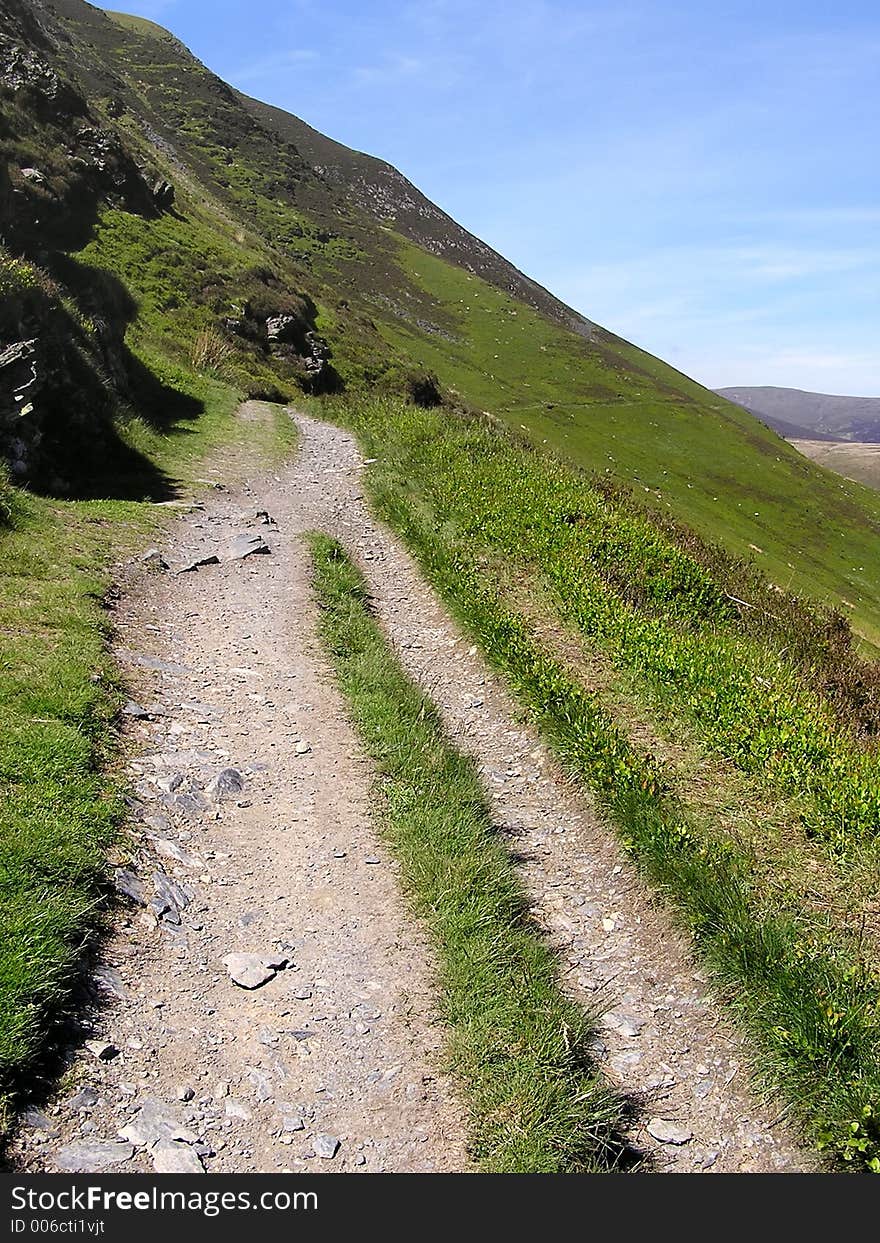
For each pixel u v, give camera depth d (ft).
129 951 16.70
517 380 294.46
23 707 22.45
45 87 130.41
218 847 20.59
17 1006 13.89
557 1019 16.17
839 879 20.88
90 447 51.98
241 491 55.62
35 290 53.78
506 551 43.91
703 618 40.52
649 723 28.60
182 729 25.25
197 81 387.75
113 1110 13.46
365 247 361.30
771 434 334.44
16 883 16.25
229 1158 13.23
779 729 27.09
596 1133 14.40
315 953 17.71
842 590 194.90
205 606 35.37
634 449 257.14
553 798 25.08
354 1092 14.64
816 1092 15.19
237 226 227.61
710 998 17.80
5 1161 12.32
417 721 27.53
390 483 57.93
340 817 22.44
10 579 31.48
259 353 116.16
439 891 19.43
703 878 19.89
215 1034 15.37
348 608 36.88
